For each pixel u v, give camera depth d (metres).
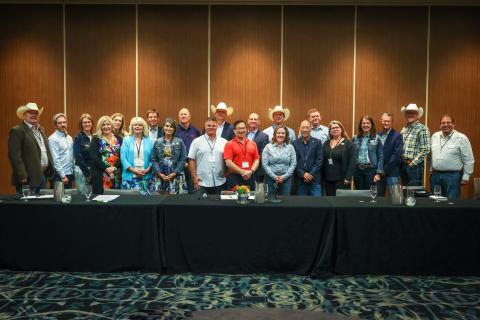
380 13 6.95
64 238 3.61
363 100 7.03
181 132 5.93
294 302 3.05
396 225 3.54
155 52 7.08
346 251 3.56
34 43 7.12
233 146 4.87
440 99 6.99
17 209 3.61
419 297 3.16
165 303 3.03
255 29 7.02
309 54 7.03
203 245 3.58
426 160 7.12
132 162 4.97
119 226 3.59
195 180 4.86
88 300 3.08
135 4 7.04
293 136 6.14
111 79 7.12
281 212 3.55
